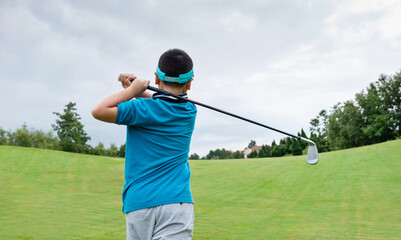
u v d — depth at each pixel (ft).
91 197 44.93
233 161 91.81
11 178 57.26
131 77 6.58
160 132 5.95
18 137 193.47
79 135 222.28
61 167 70.54
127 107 5.69
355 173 65.05
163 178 5.89
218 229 26.35
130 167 5.95
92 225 26.99
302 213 34.83
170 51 6.51
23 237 22.58
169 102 6.12
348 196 46.32
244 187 56.54
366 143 197.16
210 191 52.49
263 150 232.12
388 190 49.16
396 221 29.68
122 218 30.07
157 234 5.75
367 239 22.71
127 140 6.08
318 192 50.67
